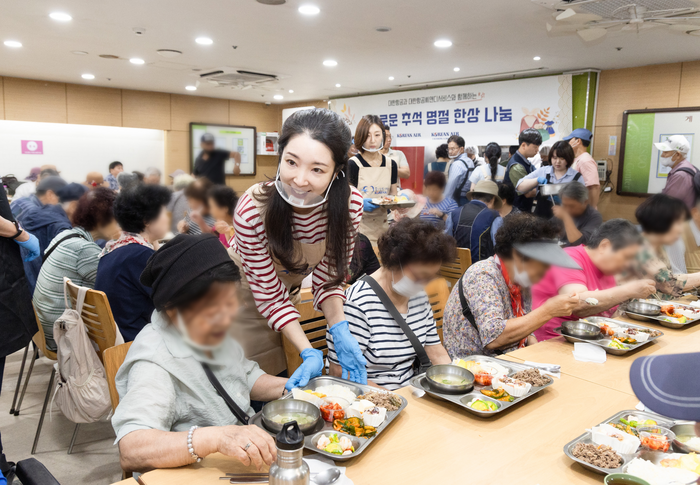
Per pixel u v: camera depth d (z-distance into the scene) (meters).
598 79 5.86
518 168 5.25
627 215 5.77
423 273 1.50
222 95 8.94
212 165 4.97
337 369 1.58
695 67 5.20
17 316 2.12
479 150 6.71
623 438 1.13
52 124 7.86
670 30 3.88
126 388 1.15
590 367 1.65
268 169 10.28
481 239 3.28
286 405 1.21
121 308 2.10
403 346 1.62
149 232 2.15
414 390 1.45
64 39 4.83
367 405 1.25
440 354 1.73
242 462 1.03
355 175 3.62
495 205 3.41
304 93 8.31
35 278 3.03
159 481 1.00
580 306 1.89
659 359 0.59
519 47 4.81
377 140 3.57
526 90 6.23
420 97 7.28
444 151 5.82
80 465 2.27
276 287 1.57
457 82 6.81
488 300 1.75
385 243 1.54
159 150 8.97
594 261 2.10
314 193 1.34
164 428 1.11
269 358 1.79
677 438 1.18
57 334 1.90
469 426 1.25
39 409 2.81
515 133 6.39
